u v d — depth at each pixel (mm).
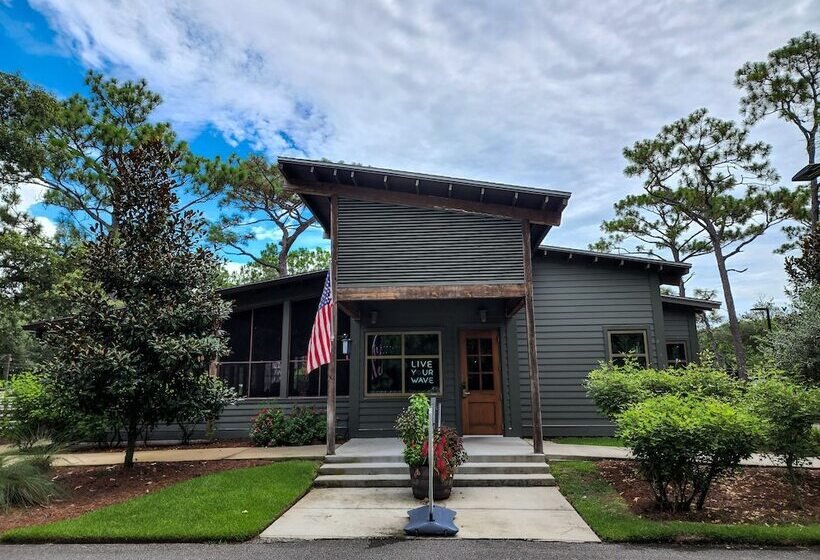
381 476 6988
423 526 4773
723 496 5883
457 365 10141
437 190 8102
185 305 7547
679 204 18703
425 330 10312
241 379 11359
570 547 4430
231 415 10836
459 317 10336
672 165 17984
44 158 15391
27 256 18094
